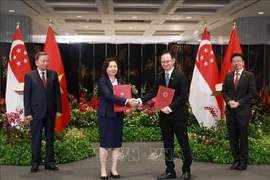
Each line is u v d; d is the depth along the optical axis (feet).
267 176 15.17
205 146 18.20
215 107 21.02
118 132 14.82
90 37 66.03
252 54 35.50
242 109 15.72
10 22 39.63
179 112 13.99
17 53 20.11
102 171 14.90
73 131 22.33
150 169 16.57
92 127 24.59
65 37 66.33
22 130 18.88
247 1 30.71
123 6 34.88
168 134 14.51
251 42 38.14
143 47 31.78
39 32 47.32
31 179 14.76
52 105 15.64
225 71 21.01
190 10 38.24
